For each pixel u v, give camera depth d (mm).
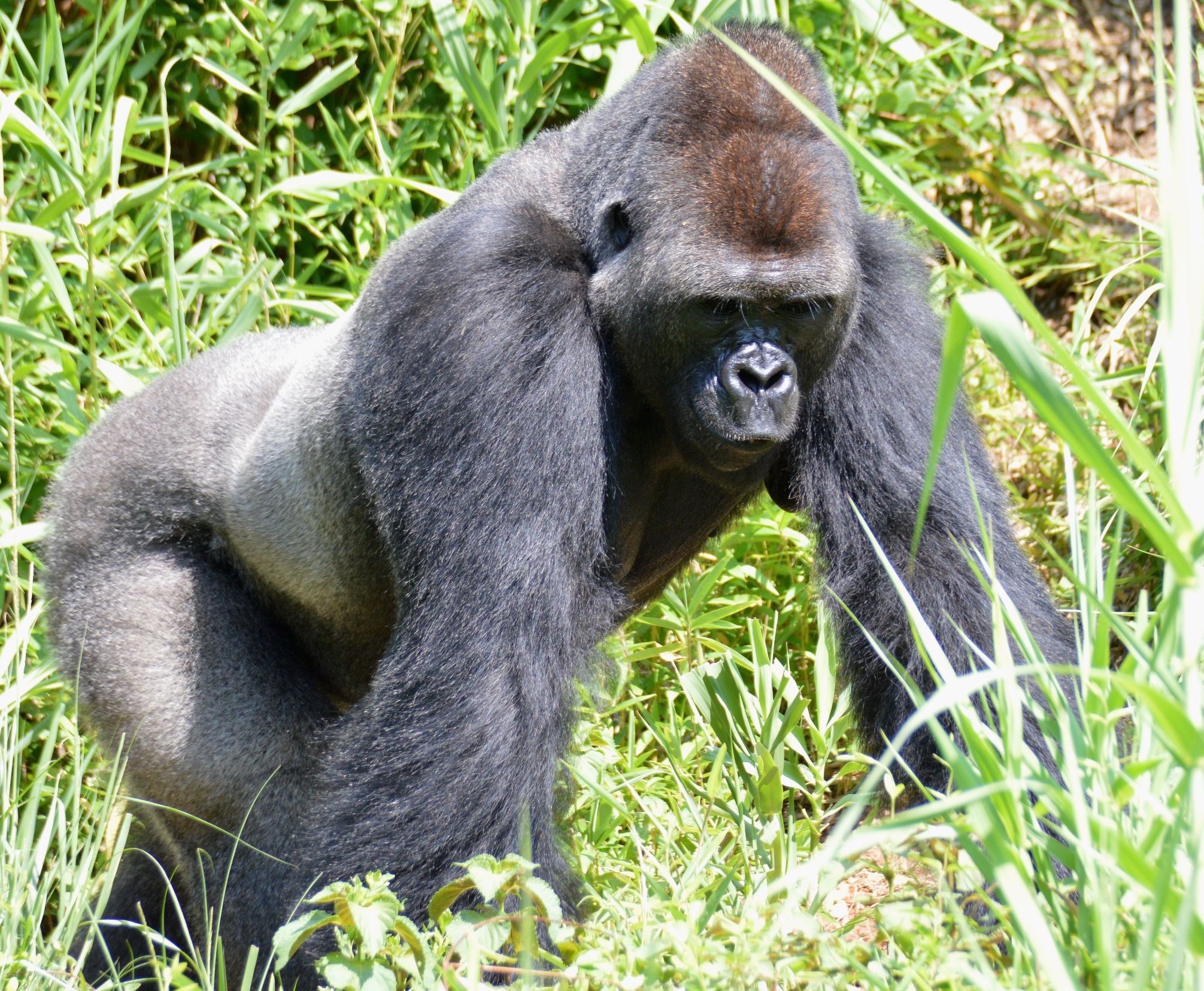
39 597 14625
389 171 17922
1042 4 23141
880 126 20484
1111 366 17750
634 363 10234
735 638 15586
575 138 10961
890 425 10461
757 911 6840
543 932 8914
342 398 10875
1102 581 8125
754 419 9570
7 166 17516
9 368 15086
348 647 12195
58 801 11125
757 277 9383
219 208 18734
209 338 16641
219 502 12305
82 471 12836
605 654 10477
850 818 5656
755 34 10242
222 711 11617
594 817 12117
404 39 19234
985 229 21016
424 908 8945
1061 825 7344
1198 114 10695
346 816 9383
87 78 16047
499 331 9656
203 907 11609
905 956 6973
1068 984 5102
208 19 18891
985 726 8469
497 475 9461
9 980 9359
